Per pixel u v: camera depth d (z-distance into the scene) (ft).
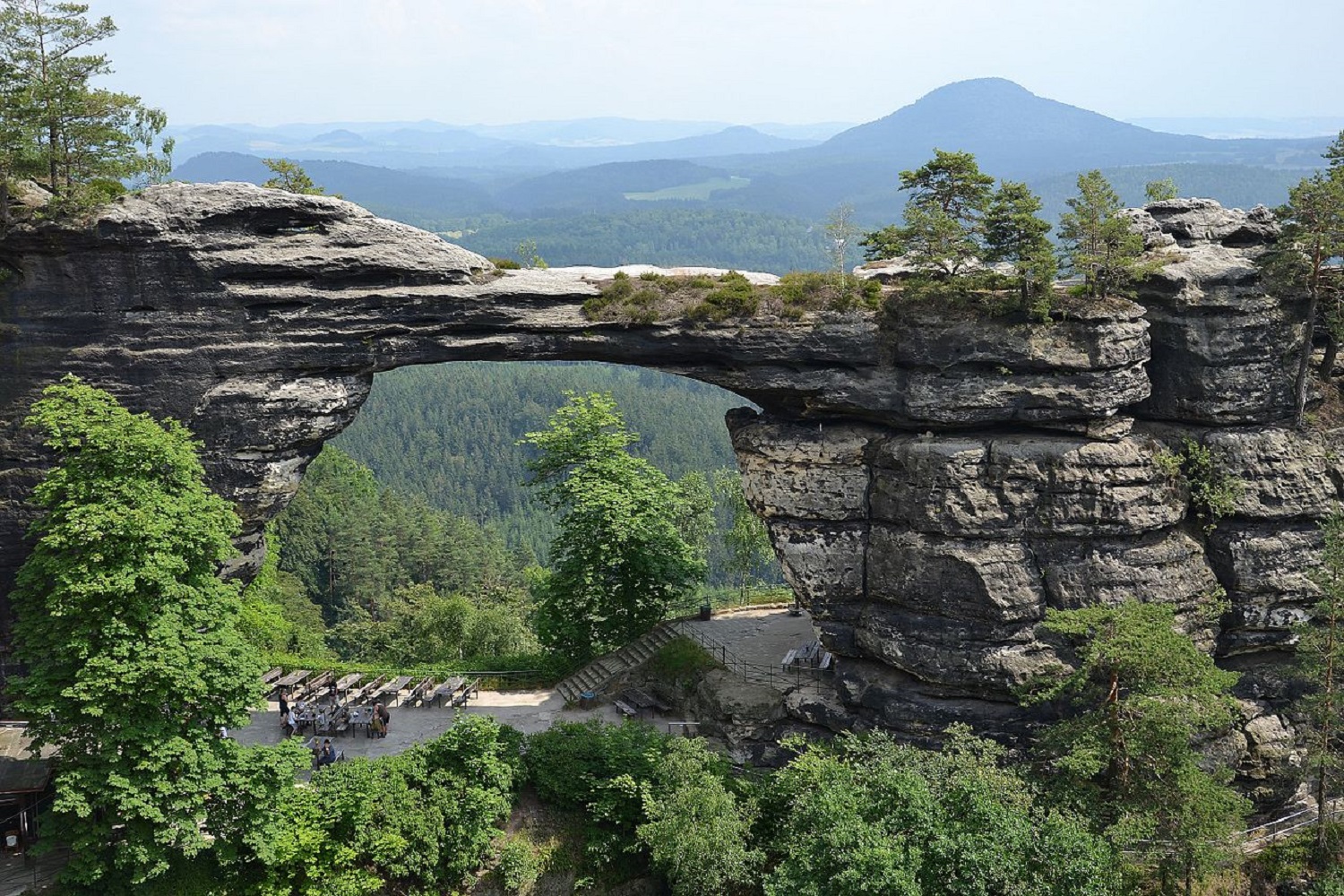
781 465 142.31
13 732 127.34
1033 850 107.14
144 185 145.69
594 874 128.06
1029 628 132.16
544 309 138.51
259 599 191.42
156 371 129.70
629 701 155.74
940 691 135.33
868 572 139.64
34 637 112.47
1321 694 123.75
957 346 133.49
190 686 109.91
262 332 131.13
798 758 129.29
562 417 185.06
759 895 123.44
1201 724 119.65
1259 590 135.33
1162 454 135.74
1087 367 131.13
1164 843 113.60
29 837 118.52
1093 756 115.34
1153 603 127.75
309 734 146.30
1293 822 134.21
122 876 112.37
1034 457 132.57
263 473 133.28
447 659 225.97
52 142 128.67
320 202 131.85
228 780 113.91
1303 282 136.05
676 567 176.14
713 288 140.05
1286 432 138.31
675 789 124.77
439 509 622.95
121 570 109.70
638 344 139.23
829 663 153.07
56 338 129.18
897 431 140.15
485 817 123.65
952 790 113.91
